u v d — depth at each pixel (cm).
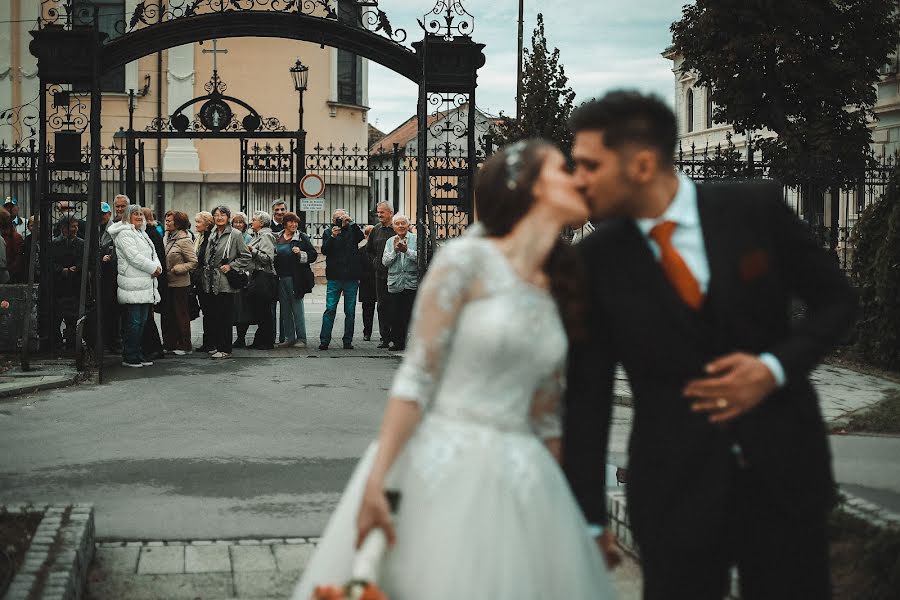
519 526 285
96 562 562
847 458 830
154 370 1291
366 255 1609
